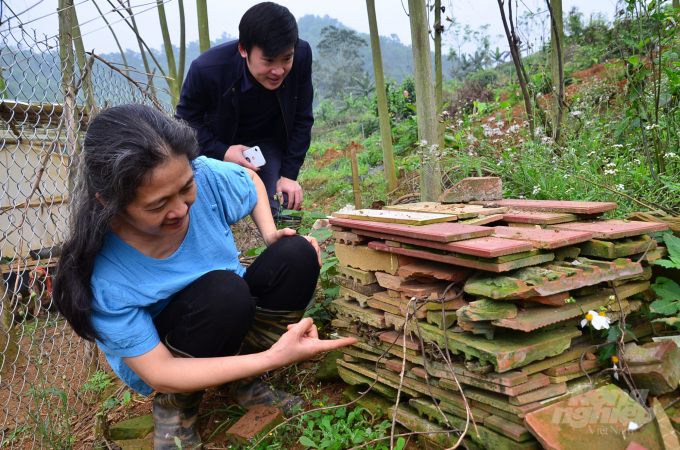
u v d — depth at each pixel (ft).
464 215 6.32
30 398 9.35
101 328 5.18
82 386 8.50
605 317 4.80
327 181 25.88
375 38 14.10
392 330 6.14
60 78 9.52
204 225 6.15
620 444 4.17
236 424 6.12
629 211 9.17
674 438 4.11
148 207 4.50
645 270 5.80
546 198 10.53
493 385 4.75
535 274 4.83
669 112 11.51
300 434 6.10
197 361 5.32
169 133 4.46
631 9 10.89
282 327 6.76
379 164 26.43
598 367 5.24
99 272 5.29
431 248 5.39
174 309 5.85
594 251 5.46
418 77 11.09
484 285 4.86
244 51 9.07
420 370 5.55
